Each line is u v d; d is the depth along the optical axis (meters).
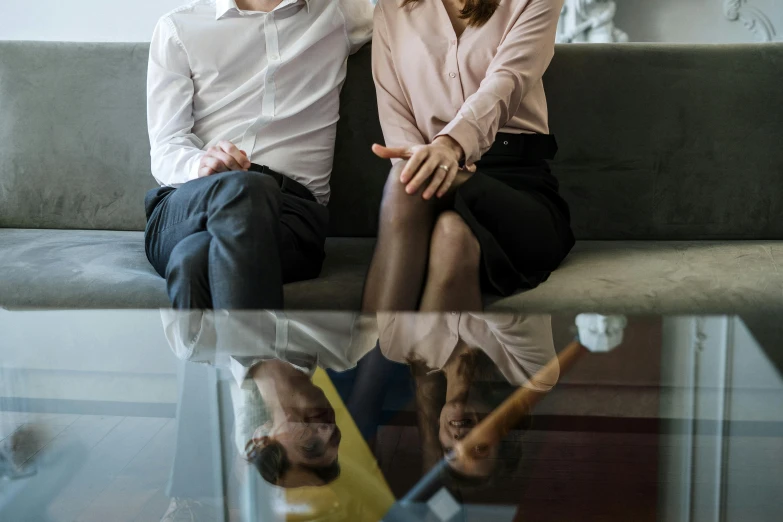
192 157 1.65
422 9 1.75
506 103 1.58
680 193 1.82
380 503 0.65
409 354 0.91
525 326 1.05
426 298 1.32
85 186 1.94
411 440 0.72
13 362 0.92
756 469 0.67
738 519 0.60
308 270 1.53
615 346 0.96
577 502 0.63
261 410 0.78
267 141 1.79
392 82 1.77
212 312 1.16
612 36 4.02
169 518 0.62
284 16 1.81
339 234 1.91
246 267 1.29
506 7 1.70
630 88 1.81
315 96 1.81
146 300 1.40
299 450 0.71
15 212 1.95
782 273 1.43
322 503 0.64
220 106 1.80
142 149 1.93
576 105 1.82
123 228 1.95
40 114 1.93
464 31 1.72
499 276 1.37
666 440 0.73
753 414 0.78
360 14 1.86
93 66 1.94
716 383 0.85
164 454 0.71
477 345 0.95
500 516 0.62
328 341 0.97
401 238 1.33
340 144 1.89
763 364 0.90
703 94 1.80
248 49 1.80
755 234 1.82
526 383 0.84
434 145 1.39
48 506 0.64
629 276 1.44
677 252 1.65
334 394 0.81
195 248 1.34
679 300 1.34
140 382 0.85
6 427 0.77
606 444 0.71
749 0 4.06
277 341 0.96
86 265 1.54
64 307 1.40
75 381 0.87
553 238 1.49
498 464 0.69
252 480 0.67
